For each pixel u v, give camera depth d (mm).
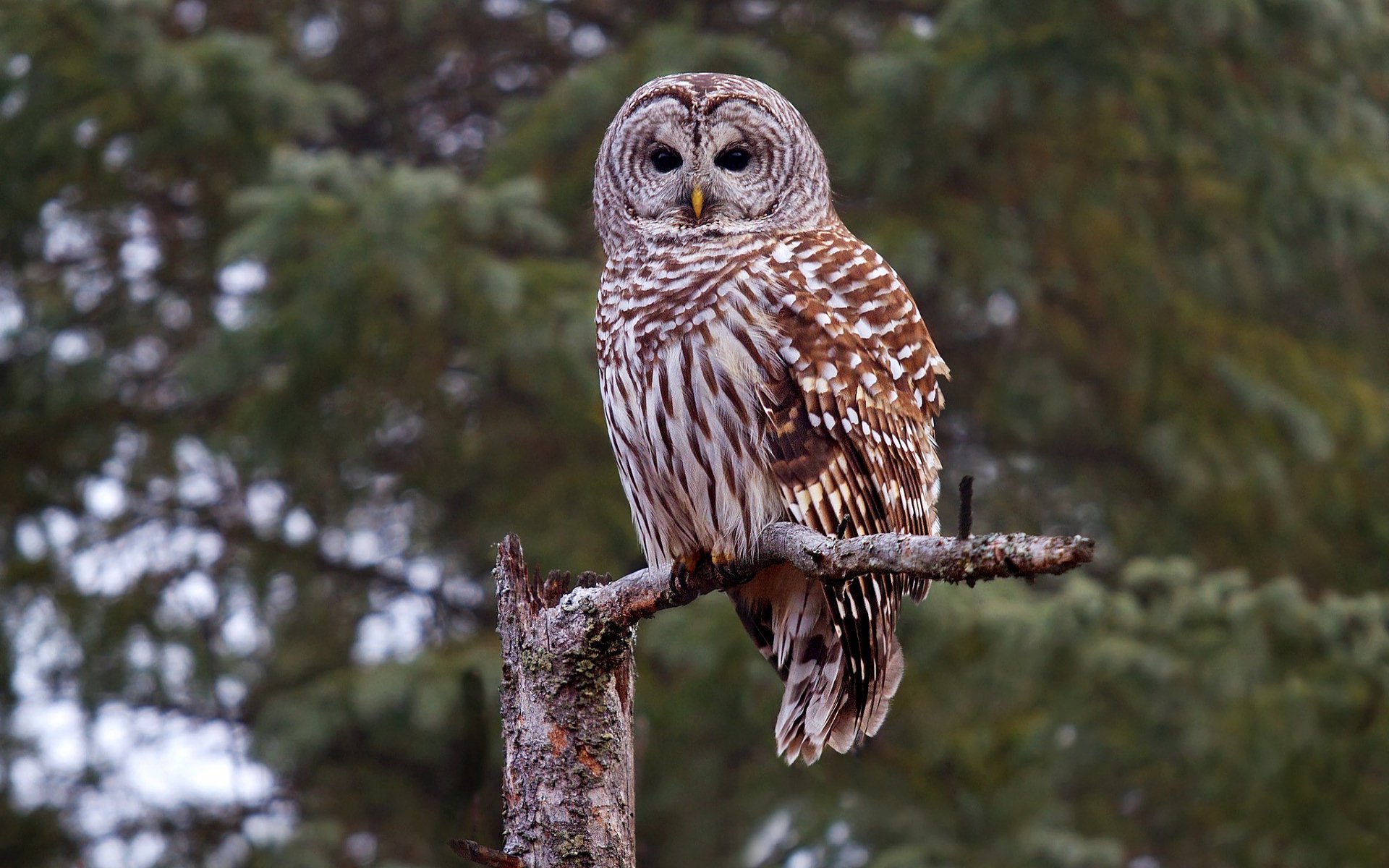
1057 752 17516
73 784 19531
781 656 8734
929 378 9211
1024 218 20922
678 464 8688
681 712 17125
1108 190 20312
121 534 20109
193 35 21719
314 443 18516
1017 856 16453
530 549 18141
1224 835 17688
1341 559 21234
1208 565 21047
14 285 20484
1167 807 18938
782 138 9664
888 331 8945
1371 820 17281
